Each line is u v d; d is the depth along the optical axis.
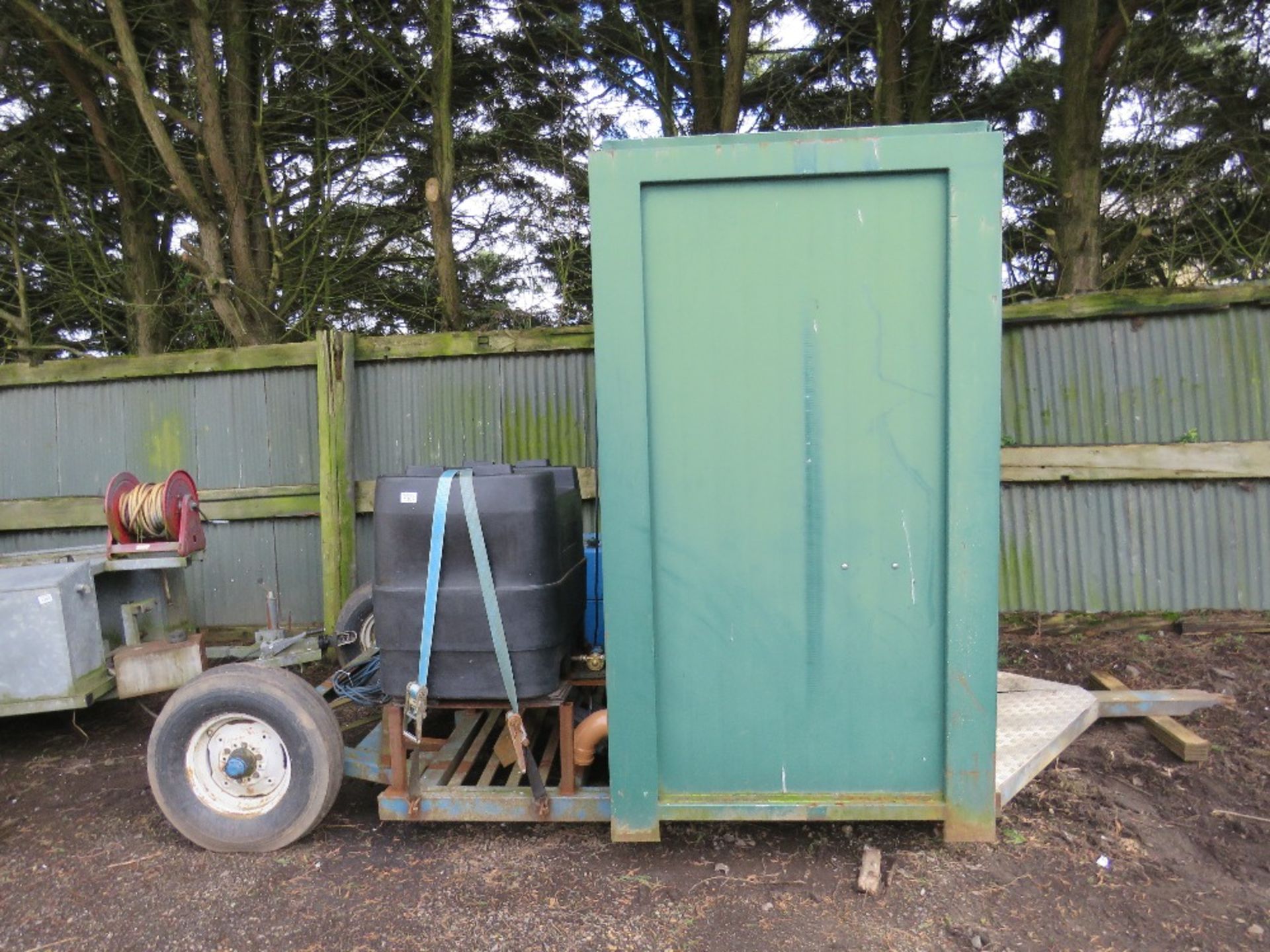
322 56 6.57
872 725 2.44
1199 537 4.31
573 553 2.96
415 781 2.67
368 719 4.00
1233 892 2.40
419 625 2.56
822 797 2.46
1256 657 3.99
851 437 2.38
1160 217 6.08
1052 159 6.04
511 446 4.82
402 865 2.65
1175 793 2.97
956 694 2.39
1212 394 4.28
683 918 2.31
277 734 2.73
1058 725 2.94
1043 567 4.47
